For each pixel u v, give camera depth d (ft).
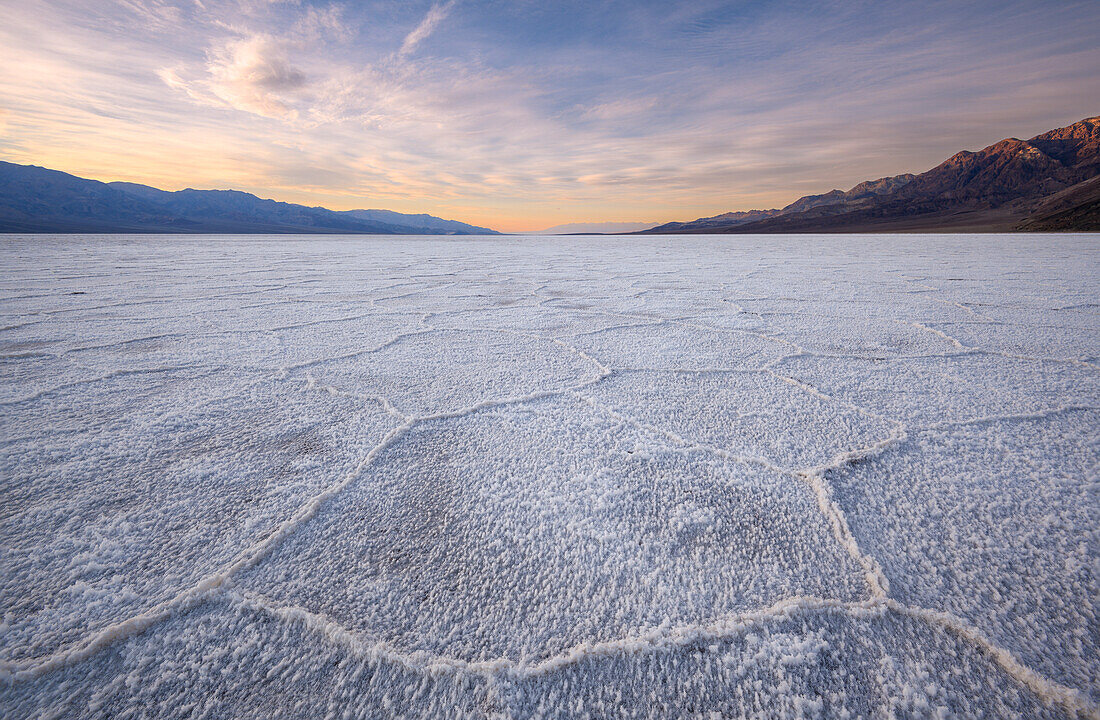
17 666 3.47
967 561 4.31
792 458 6.03
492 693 3.31
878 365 9.74
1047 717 3.08
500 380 8.95
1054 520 4.78
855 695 3.26
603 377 9.11
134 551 4.49
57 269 31.32
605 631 3.73
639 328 13.29
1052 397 7.86
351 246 79.97
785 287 22.15
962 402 7.72
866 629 3.71
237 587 4.10
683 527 4.80
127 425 6.96
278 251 59.62
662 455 6.15
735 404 7.76
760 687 3.32
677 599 3.99
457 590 4.09
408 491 5.41
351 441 6.53
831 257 43.16
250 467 5.86
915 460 5.93
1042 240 75.87
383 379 9.00
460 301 18.30
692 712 3.19
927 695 3.24
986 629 3.67
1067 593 3.95
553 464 5.95
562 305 17.31
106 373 9.21
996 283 22.45
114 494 5.30
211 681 3.40
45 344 11.28
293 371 9.43
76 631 3.73
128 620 3.76
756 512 5.01
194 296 19.39
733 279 25.79
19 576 4.20
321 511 5.05
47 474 5.67
